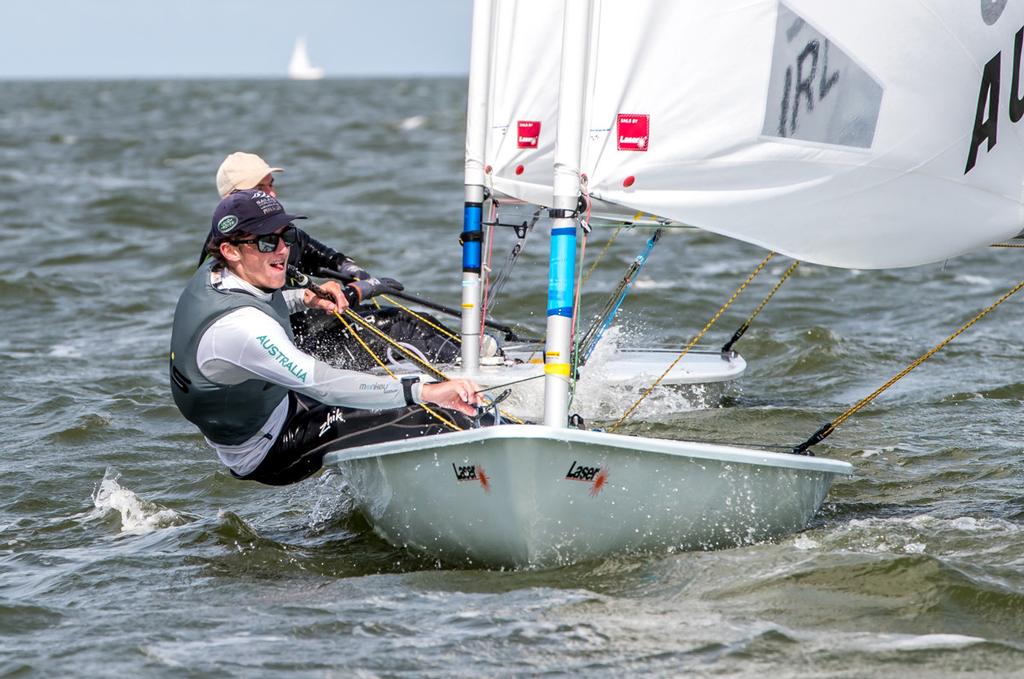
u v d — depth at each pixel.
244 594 14.51
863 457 20.78
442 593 14.15
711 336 32.91
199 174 81.44
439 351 22.14
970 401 24.78
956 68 15.06
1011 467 19.83
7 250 49.44
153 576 15.30
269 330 14.52
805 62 14.72
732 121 14.71
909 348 30.94
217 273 14.95
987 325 34.41
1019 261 46.41
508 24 18.48
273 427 15.82
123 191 68.81
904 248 15.52
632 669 12.02
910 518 16.84
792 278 42.94
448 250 49.03
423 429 15.65
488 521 14.18
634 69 14.52
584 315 35.28
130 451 21.91
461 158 92.75
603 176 14.62
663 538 14.73
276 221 14.70
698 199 14.79
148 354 31.28
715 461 14.27
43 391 26.70
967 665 12.08
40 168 85.69
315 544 16.61
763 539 15.45
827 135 14.92
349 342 20.64
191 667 12.32
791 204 15.02
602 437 13.46
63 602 14.36
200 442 22.53
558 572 14.50
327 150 101.19
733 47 14.58
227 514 17.52
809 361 29.20
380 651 12.58
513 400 21.09
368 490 15.60
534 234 52.84
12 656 12.73
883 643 12.57
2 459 21.41
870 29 14.74
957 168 15.37
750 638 12.64
